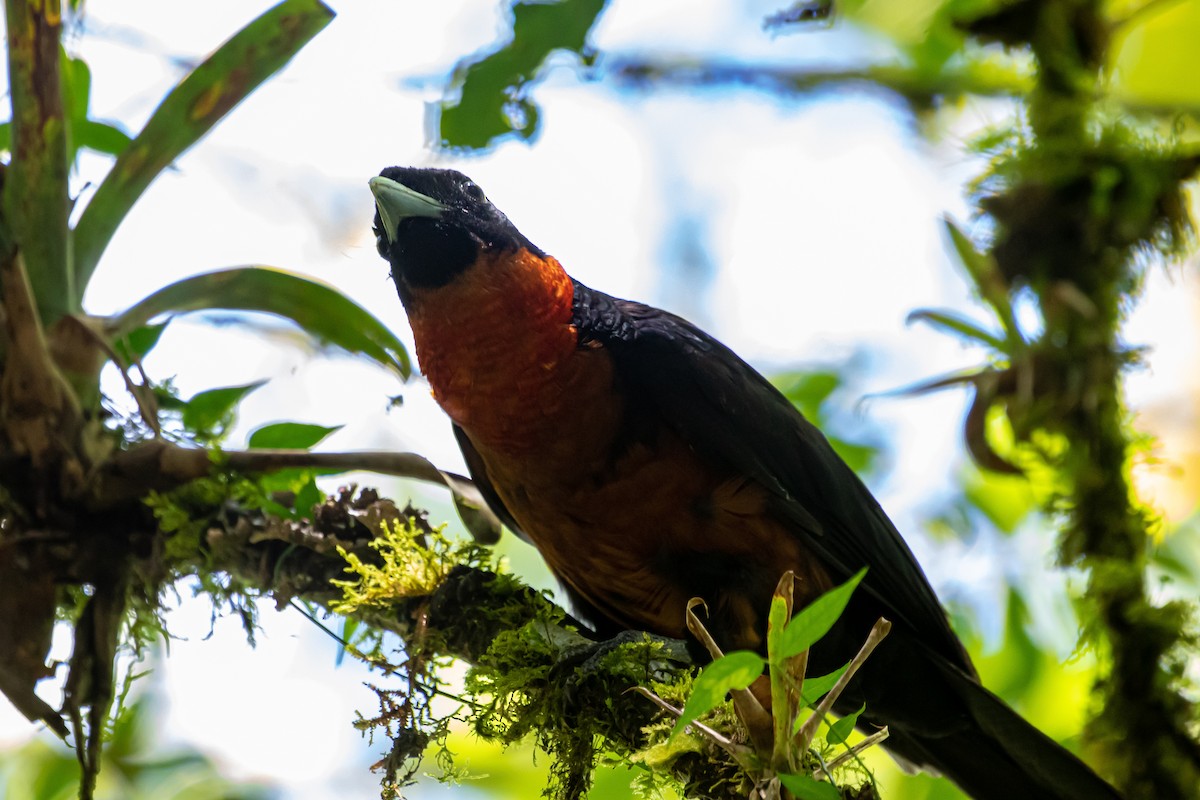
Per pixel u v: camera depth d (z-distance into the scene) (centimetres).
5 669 720
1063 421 898
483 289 809
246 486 745
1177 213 949
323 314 830
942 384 934
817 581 840
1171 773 814
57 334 745
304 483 755
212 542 738
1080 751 879
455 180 859
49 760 1085
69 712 721
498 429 815
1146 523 893
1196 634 840
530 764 1181
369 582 727
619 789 1016
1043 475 947
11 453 726
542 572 1306
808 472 867
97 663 730
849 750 490
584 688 695
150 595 751
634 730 682
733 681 426
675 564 821
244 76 786
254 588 762
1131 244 950
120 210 794
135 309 780
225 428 821
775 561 817
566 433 803
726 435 804
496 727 698
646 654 699
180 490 744
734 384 832
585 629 888
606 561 838
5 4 738
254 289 815
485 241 824
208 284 801
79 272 785
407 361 852
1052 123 955
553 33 849
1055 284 920
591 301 841
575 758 689
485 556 757
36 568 728
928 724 892
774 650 459
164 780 1091
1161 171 934
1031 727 824
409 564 737
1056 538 902
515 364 802
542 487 823
